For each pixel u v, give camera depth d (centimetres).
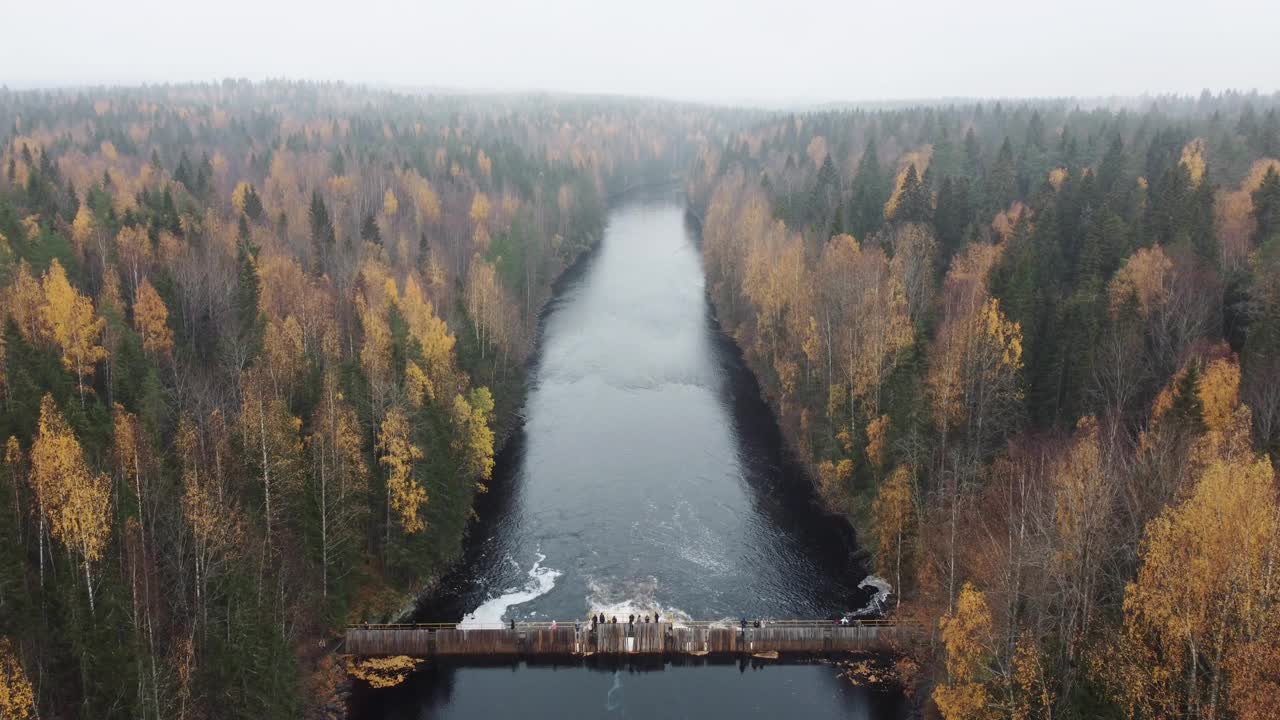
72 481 5319
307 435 7588
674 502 9775
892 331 9169
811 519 9425
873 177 16662
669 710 6744
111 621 5194
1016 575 5281
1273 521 4209
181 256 10856
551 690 6988
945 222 13175
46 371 7275
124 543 5703
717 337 15500
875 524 8338
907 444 7725
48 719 5019
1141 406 8000
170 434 7638
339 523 7069
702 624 7431
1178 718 4244
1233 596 4203
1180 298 8738
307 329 9838
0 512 5300
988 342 7975
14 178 15925
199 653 5719
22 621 5150
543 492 9975
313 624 6875
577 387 13200
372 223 14812
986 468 7469
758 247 14612
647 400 12725
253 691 5525
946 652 6159
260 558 6147
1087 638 5000
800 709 6738
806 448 10619
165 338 9206
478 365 11312
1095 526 5109
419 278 12925
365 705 6694
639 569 8475
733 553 8769
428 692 6888
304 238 14412
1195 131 19588
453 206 18962
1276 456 6144
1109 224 10638
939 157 17012
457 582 8212
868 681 6962
